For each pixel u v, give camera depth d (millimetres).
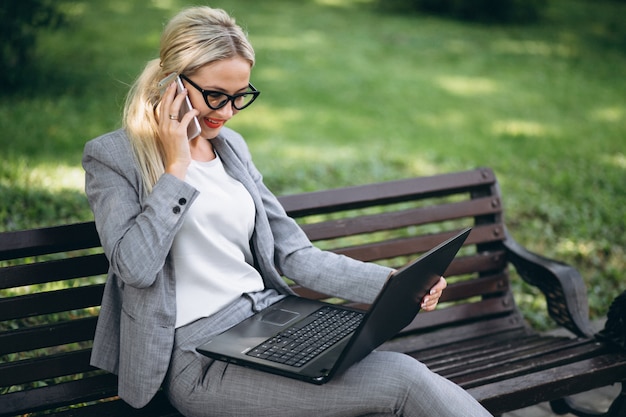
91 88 9297
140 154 2473
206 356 2420
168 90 2441
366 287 2695
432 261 2395
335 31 14625
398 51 13484
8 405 2553
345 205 3270
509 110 10367
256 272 2682
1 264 4367
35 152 6766
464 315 3494
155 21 13703
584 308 3318
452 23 16406
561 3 19891
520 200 6555
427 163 7742
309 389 2316
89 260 2695
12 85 8945
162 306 2436
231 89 2482
